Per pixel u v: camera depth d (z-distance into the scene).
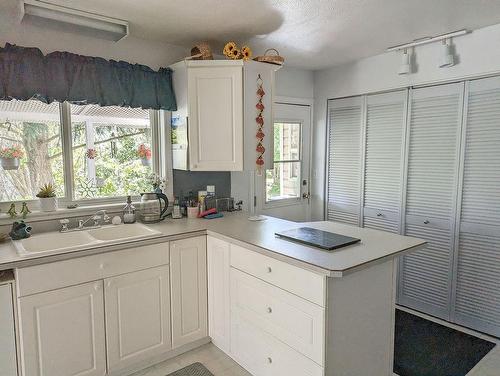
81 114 2.54
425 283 3.07
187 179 3.03
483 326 2.74
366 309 1.83
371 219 3.47
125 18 2.27
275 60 2.70
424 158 3.00
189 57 2.63
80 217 2.48
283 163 3.76
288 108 3.69
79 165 2.56
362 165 3.48
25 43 2.20
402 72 2.92
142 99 2.63
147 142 2.88
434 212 2.97
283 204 3.78
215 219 2.82
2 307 1.77
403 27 2.48
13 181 2.31
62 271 1.89
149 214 2.67
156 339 2.29
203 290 2.49
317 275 1.64
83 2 2.02
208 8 2.12
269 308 1.95
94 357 2.04
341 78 3.58
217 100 2.62
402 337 2.68
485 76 2.59
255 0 2.02
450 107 2.80
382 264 1.89
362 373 1.86
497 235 2.62
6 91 2.09
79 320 1.97
